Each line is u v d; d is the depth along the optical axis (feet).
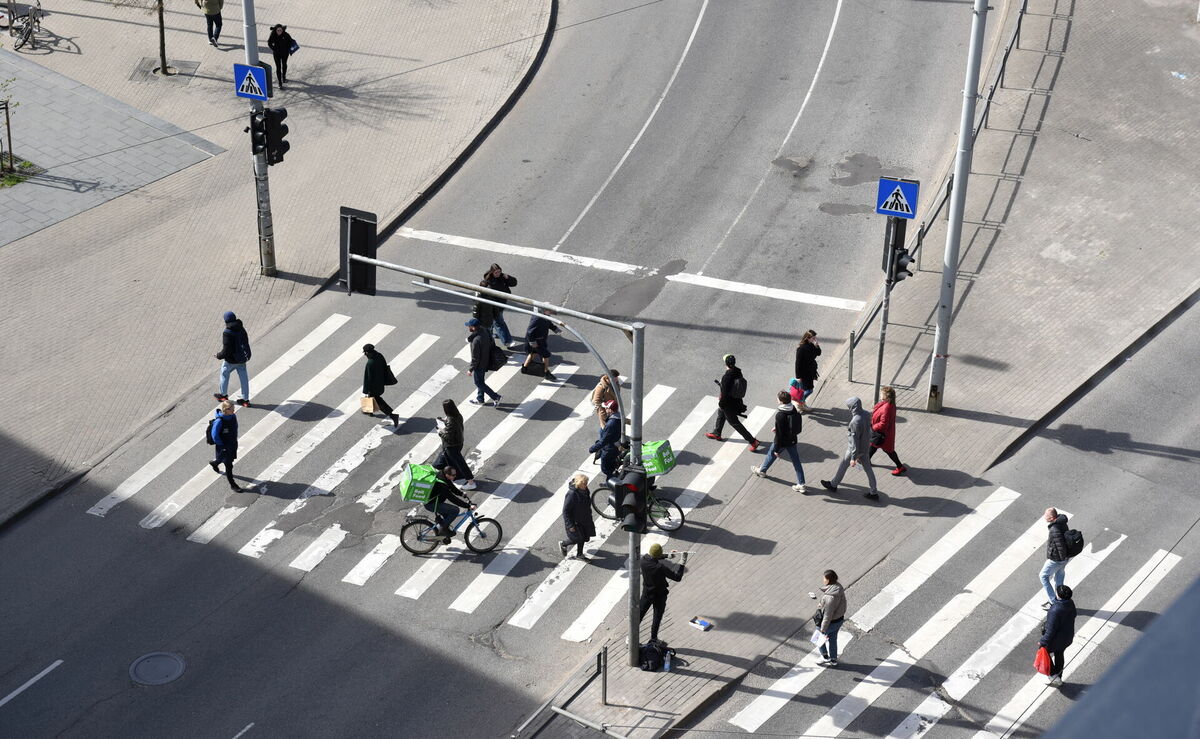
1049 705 53.52
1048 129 100.01
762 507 66.59
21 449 72.23
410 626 59.62
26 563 64.18
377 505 67.72
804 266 87.25
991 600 59.62
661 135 103.30
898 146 99.66
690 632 58.49
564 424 73.72
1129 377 75.46
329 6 124.26
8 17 121.29
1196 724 7.25
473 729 53.83
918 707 53.72
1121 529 63.87
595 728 53.06
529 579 62.28
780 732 52.80
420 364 79.56
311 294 86.94
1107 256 85.97
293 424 74.13
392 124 106.01
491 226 93.56
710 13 120.47
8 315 84.48
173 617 60.34
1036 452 69.77
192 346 81.76
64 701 55.52
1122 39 111.96
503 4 123.85
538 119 106.63
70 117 107.24
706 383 77.05
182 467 71.00
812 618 58.95
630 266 88.33
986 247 87.40
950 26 115.75
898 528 64.59
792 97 106.93
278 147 83.71
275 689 56.03
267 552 64.44
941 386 72.02
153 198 97.55
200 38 119.14
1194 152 97.04
